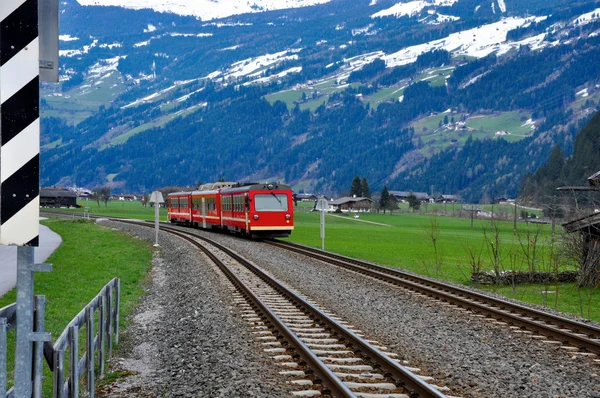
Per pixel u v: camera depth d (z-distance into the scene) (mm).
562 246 34344
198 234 48906
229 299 17359
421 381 8461
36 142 4352
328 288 20469
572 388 9273
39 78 4730
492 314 15391
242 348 11359
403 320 14938
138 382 9680
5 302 17000
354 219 140000
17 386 4543
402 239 68375
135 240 46094
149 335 13539
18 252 4492
